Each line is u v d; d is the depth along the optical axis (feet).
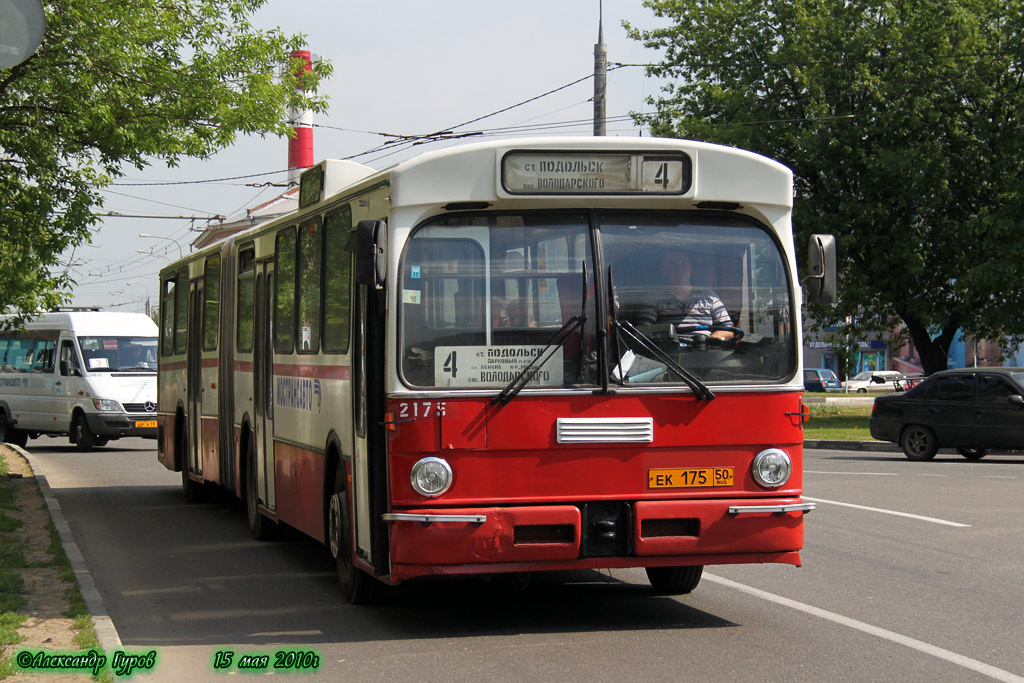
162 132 54.65
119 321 96.43
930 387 73.51
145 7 52.49
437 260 24.54
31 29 19.88
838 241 111.75
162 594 31.50
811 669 21.86
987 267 103.65
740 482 24.84
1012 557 34.94
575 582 32.19
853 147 112.88
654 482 24.44
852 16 115.55
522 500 23.98
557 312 24.66
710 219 25.58
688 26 124.57
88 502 54.85
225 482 45.83
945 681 20.92
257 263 40.09
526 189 24.64
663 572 29.60
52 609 27.32
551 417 24.14
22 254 53.42
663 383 24.68
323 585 32.55
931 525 41.60
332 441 29.66
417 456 23.86
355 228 27.61
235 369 43.73
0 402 103.86
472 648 24.11
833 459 75.46
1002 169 108.99
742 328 25.38
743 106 119.14
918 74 109.19
